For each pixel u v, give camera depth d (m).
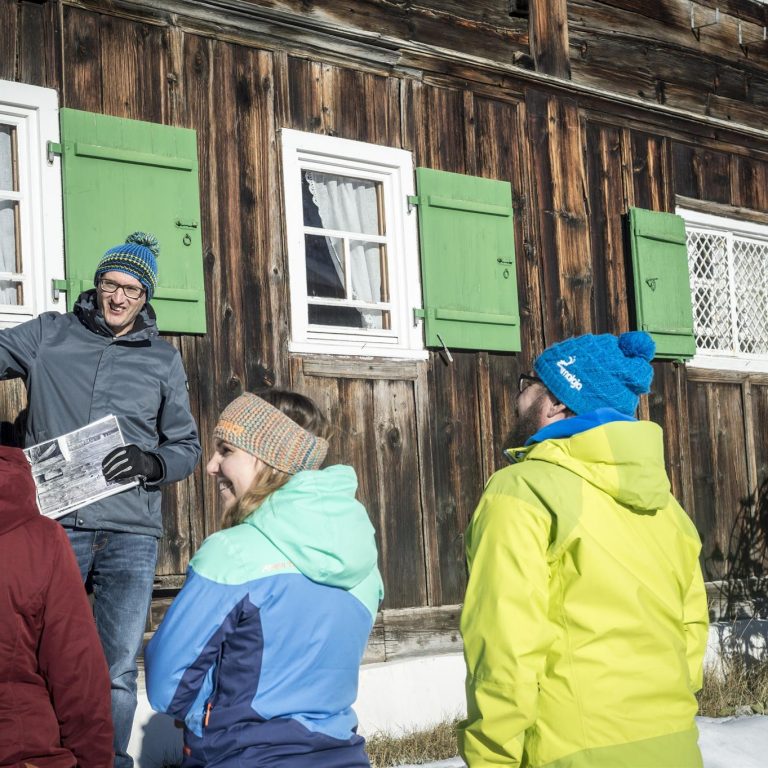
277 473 2.41
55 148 5.07
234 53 5.82
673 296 7.88
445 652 6.31
